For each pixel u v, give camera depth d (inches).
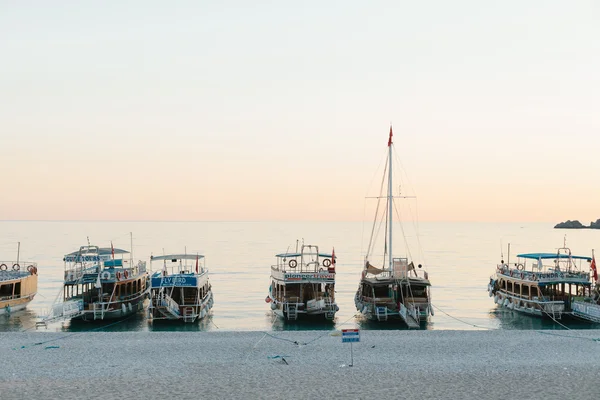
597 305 2113.7
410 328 2113.7
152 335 1764.3
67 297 2357.3
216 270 4598.9
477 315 2493.8
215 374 1343.5
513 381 1293.1
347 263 5565.9
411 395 1198.3
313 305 2213.3
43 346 1610.5
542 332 1806.1
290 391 1221.1
